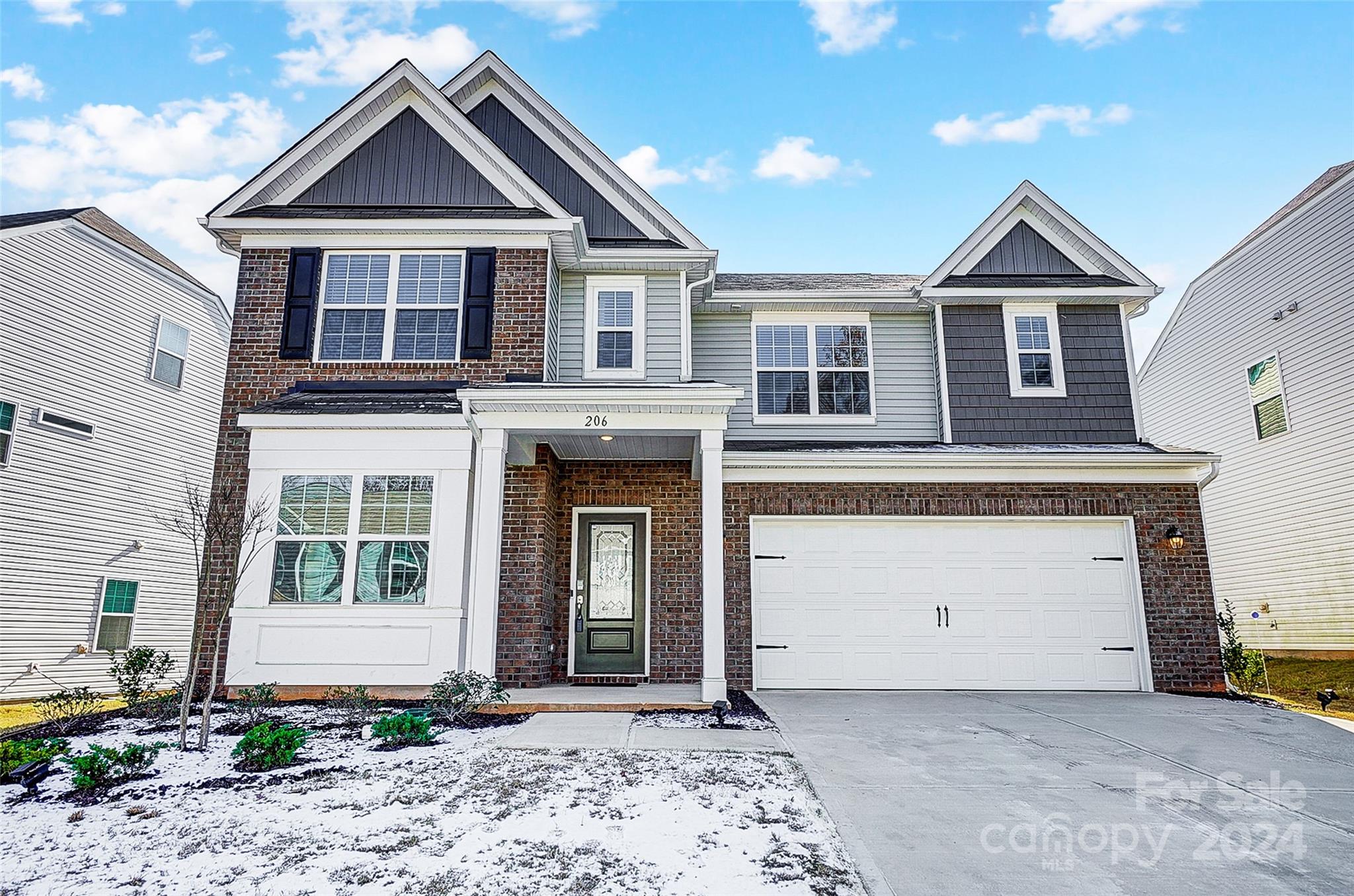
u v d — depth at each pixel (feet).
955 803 15.17
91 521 42.16
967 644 31.96
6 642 37.50
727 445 35.96
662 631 33.04
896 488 33.04
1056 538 32.89
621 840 12.67
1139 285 38.63
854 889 10.98
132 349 45.32
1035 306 39.01
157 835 12.95
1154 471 33.04
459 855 11.96
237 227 32.60
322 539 27.96
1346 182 46.60
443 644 27.12
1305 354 49.65
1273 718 25.18
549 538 32.24
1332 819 14.74
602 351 35.42
